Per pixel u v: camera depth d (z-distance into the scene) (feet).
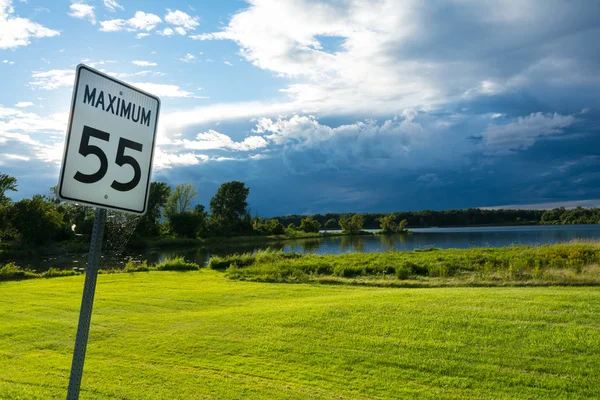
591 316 28.27
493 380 20.06
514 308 31.32
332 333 27.78
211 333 29.14
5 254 127.54
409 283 52.75
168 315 36.35
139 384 20.43
